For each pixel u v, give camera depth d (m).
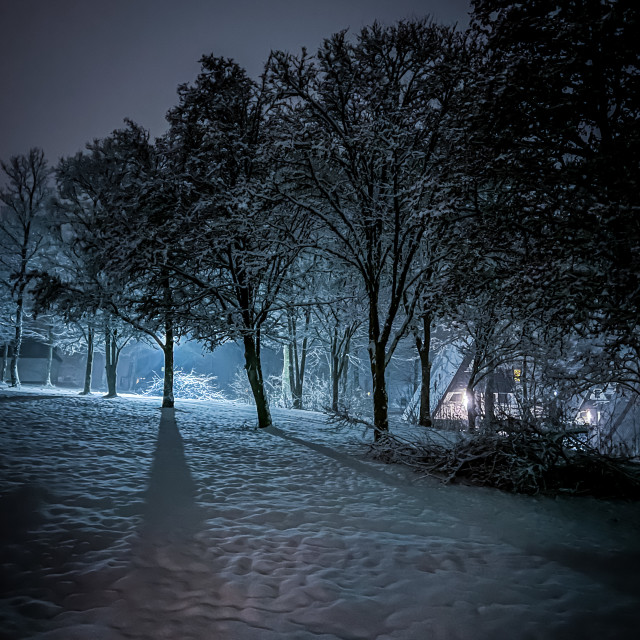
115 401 20.98
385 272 17.94
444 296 10.07
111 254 14.15
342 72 14.11
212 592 4.27
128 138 18.77
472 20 8.91
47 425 12.23
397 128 12.89
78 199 22.52
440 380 28.94
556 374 12.75
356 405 28.25
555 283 7.70
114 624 3.63
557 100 7.99
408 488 9.21
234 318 15.84
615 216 6.83
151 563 4.76
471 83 8.73
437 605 4.29
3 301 28.94
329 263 16.62
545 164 8.40
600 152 7.82
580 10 7.60
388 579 4.81
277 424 17.11
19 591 4.04
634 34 7.07
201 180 14.78
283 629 3.74
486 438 10.21
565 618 4.13
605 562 5.80
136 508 6.41
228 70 15.97
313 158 14.41
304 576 4.73
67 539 5.16
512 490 9.52
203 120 16.03
